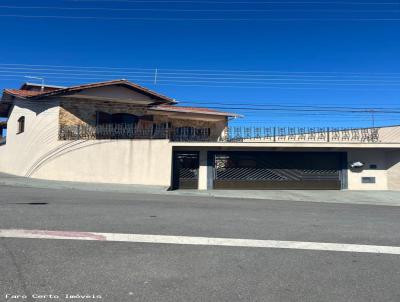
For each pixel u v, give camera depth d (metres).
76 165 19.56
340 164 20.97
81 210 8.98
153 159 19.23
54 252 5.38
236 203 12.46
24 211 8.50
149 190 16.53
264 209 10.70
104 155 19.39
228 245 6.08
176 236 6.57
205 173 20.48
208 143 19.42
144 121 23.02
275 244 6.22
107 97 21.42
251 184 20.55
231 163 20.64
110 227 7.11
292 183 20.72
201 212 9.50
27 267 4.73
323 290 4.28
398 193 18.88
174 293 4.09
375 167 21.05
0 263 4.84
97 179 19.30
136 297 3.96
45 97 20.88
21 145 23.36
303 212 10.29
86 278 4.44
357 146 19.73
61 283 4.27
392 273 4.89
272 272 4.84
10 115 26.23
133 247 5.79
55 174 19.94
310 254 5.68
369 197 17.02
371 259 5.50
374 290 4.30
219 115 26.23
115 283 4.32
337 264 5.23
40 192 13.41
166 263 5.07
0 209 8.68
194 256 5.42
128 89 22.09
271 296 4.08
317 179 20.81
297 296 4.10
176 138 19.94
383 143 19.70
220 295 4.07
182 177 20.38
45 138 20.84
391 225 8.33
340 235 7.05
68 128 20.05
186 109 25.67
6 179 19.09
